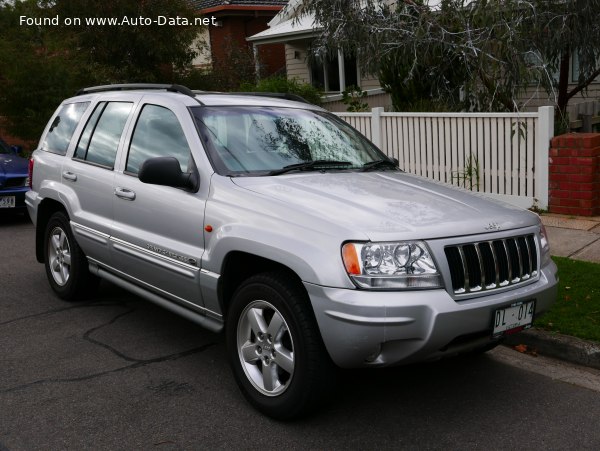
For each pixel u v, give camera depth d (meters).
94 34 15.93
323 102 15.13
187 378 4.52
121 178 5.15
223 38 23.33
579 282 6.02
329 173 4.64
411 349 3.52
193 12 16.78
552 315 5.27
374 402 4.18
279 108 5.24
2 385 4.40
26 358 4.88
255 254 3.86
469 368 4.73
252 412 4.03
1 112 15.76
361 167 4.97
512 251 3.96
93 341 5.22
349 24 10.71
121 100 5.57
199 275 4.30
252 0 24.78
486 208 4.17
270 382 3.92
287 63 21.66
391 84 12.05
